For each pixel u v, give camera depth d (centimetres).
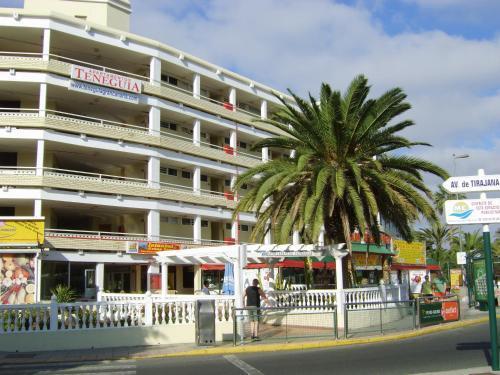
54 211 4241
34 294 3241
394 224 2352
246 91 5350
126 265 4334
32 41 4041
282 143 2358
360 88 2192
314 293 2242
